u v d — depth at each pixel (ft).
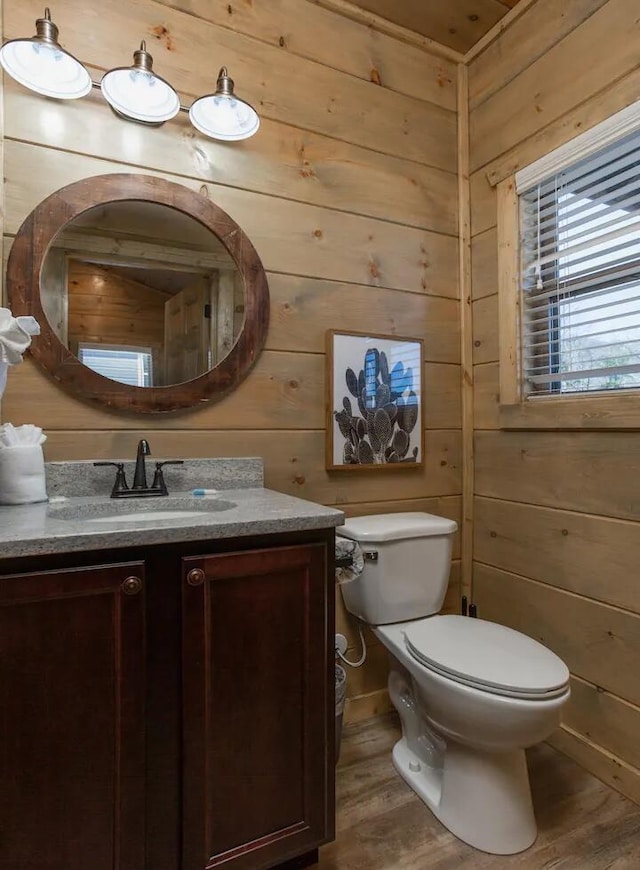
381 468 5.95
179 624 3.08
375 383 5.90
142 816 3.02
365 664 5.89
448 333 6.51
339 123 5.78
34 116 4.36
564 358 5.45
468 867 3.87
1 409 4.27
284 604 3.39
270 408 5.32
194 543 3.13
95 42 4.60
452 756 4.30
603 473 4.92
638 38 4.54
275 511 3.57
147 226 4.79
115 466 4.50
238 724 3.26
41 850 2.82
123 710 2.96
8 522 3.15
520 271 5.82
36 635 2.78
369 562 5.08
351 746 5.37
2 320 3.52
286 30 5.49
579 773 4.96
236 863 3.26
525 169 5.69
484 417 6.34
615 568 4.79
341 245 5.75
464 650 4.27
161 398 4.79
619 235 4.73
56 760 2.84
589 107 4.97
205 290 4.99
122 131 4.67
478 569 6.42
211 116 4.88
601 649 4.91
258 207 5.28
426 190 6.36
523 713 3.69
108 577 2.90
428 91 6.41
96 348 4.58
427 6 5.82
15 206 4.29
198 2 5.04
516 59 5.87
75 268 4.52
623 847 4.05
